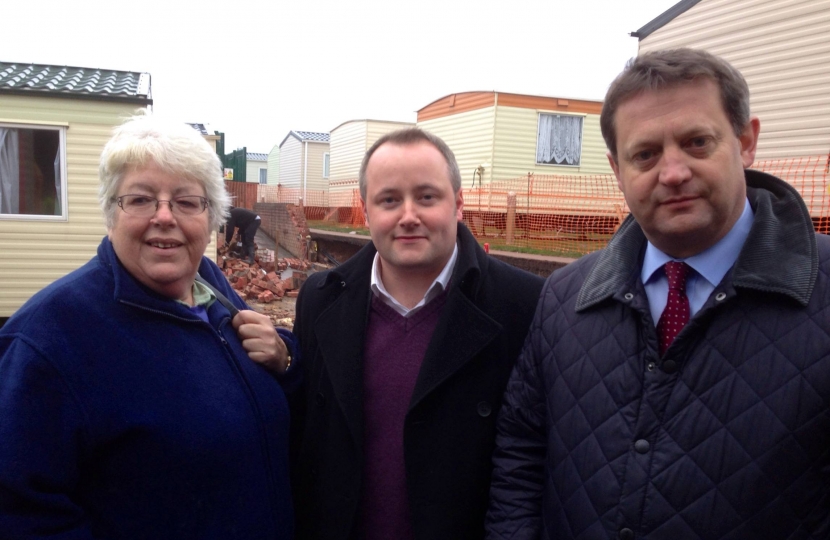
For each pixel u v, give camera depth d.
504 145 15.75
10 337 1.60
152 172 1.75
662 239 1.60
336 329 2.17
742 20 9.14
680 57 1.52
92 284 1.74
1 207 8.53
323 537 2.10
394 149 2.06
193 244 1.83
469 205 16.12
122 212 1.75
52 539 1.51
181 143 1.79
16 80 9.07
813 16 8.21
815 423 1.36
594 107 16.38
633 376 1.59
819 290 1.43
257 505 1.84
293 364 2.22
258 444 1.87
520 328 2.17
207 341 1.89
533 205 13.66
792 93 8.56
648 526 1.48
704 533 1.42
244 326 2.06
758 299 1.48
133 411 1.64
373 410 2.09
